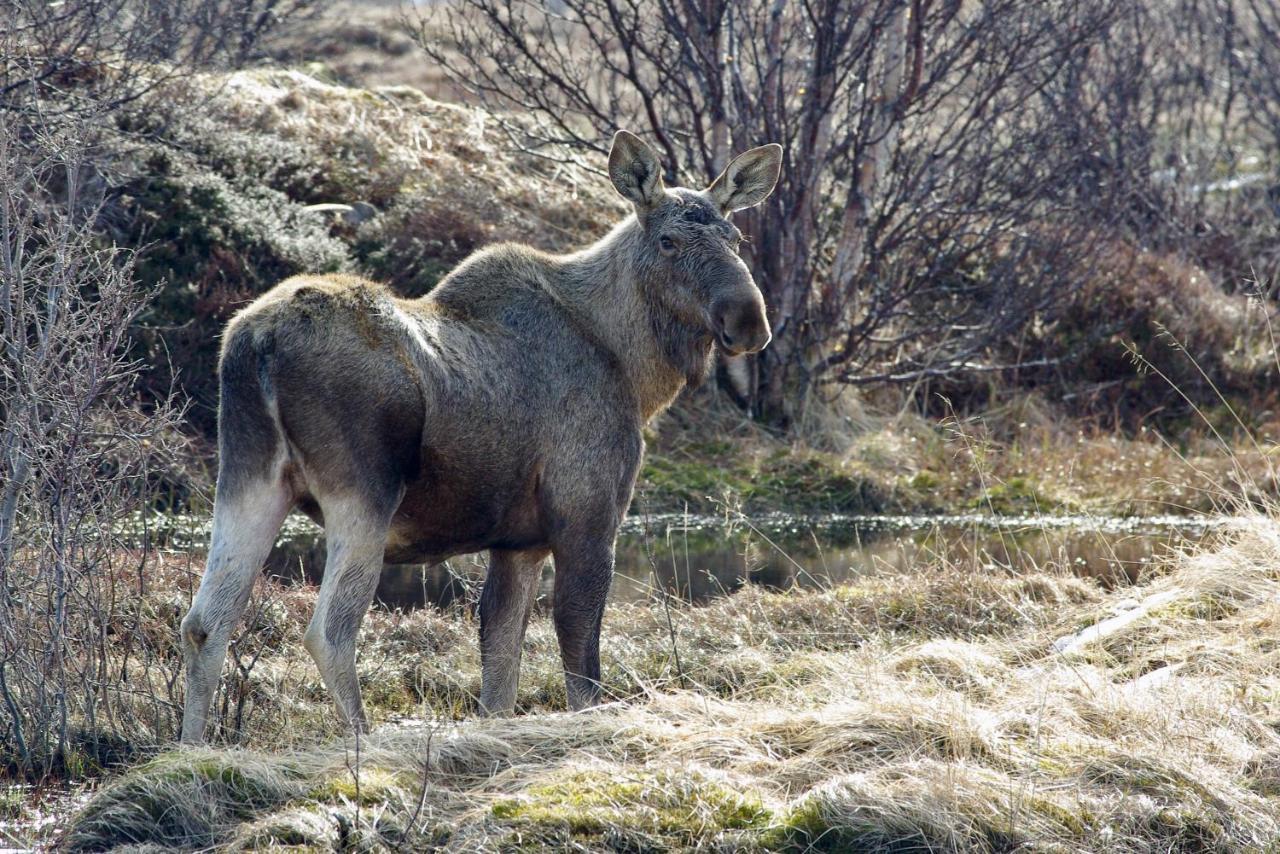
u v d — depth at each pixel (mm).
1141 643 15883
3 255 13891
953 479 33250
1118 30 50469
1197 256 47062
